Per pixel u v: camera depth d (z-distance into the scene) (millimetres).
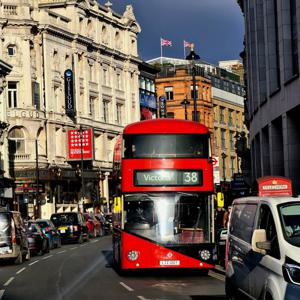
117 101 94375
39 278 23781
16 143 74750
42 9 78812
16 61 75438
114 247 26438
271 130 39062
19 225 31094
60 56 81625
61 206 79750
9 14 75312
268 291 10703
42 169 75062
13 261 30719
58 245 43844
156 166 22016
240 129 129250
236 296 13523
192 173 22047
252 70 47344
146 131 22203
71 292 19188
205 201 21984
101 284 21219
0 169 67250
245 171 65438
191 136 22234
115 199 23797
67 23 83812
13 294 19078
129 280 22266
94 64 89375
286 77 34250
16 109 74500
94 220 58938
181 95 112688
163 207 21922
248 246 12523
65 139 81375
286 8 34031
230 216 14516
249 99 51562
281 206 11453
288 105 33750
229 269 14047
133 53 99188
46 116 78000
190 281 21531
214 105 118438
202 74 113812
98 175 86375
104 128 89688
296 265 10109
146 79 104062
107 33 92625
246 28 52062
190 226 21859
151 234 21812
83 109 85750
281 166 39000
